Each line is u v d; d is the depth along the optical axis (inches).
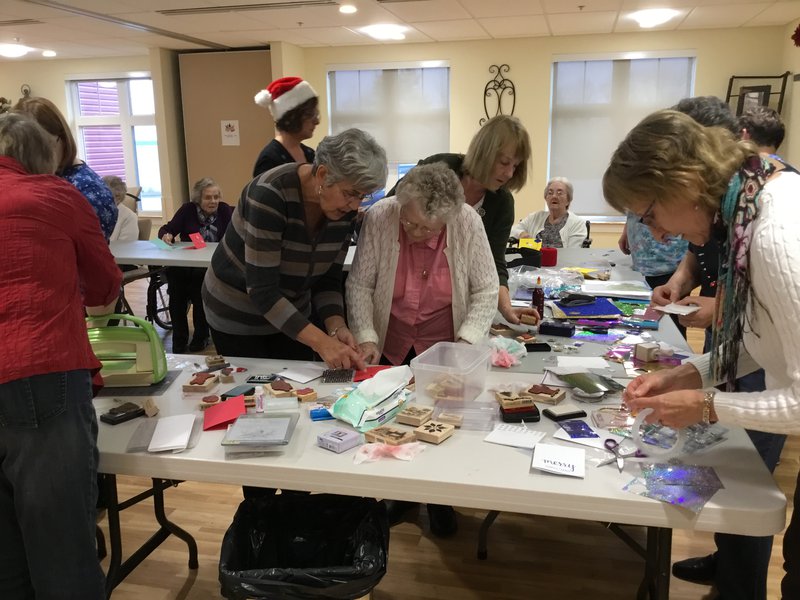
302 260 74.4
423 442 55.3
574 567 84.9
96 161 344.2
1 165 52.6
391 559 86.7
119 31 248.7
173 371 72.8
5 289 49.4
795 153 230.4
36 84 337.4
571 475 48.8
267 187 68.6
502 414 59.9
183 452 54.1
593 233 271.6
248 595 54.3
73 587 52.0
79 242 54.4
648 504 45.5
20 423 49.3
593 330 87.7
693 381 54.4
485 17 222.8
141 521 95.7
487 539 91.1
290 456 53.1
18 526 54.1
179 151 303.9
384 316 80.5
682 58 253.9
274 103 126.5
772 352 44.9
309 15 219.3
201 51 292.8
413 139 286.2
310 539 65.3
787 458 109.7
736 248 42.3
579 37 258.4
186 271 175.3
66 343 51.1
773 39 242.8
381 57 279.9
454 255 77.9
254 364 75.2
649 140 42.9
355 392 62.1
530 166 89.3
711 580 80.4
